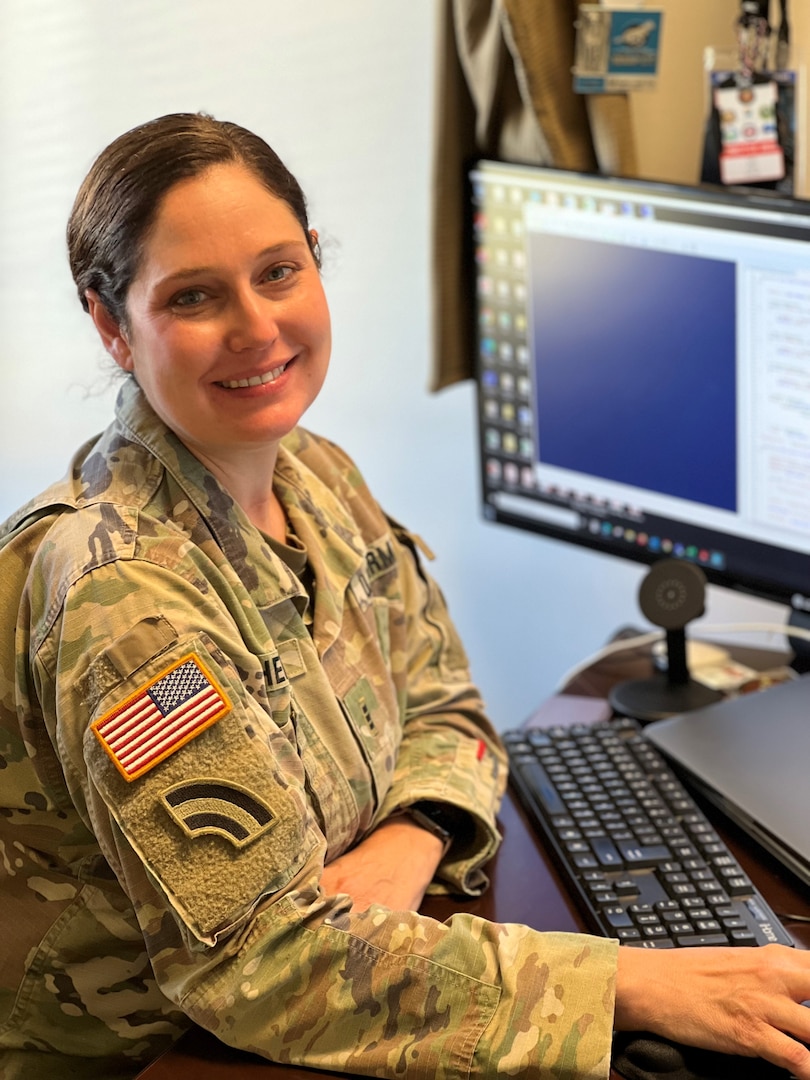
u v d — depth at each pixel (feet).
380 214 6.12
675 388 4.24
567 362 4.52
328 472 3.71
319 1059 2.63
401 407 6.47
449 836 3.41
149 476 3.00
